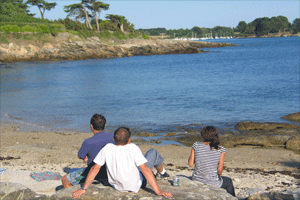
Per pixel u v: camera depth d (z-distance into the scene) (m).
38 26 73.75
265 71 40.34
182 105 20.02
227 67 49.56
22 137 12.67
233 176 7.73
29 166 8.02
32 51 69.12
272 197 3.89
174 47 97.06
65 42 75.44
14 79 36.62
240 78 34.12
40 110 18.92
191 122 15.49
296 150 11.00
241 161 9.76
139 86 30.11
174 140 12.60
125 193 3.61
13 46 66.31
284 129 12.95
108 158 3.56
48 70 48.94
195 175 4.55
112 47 83.00
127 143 3.67
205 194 3.79
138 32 106.19
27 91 26.95
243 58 69.00
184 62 63.72
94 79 36.88
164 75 40.78
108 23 100.12
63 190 3.76
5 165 8.08
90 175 3.61
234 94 23.72
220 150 4.46
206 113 17.48
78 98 23.28
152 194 3.60
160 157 4.66
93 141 4.53
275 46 121.88
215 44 131.75
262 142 11.71
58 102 21.59
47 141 12.08
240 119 15.88
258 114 16.89
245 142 11.91
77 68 52.72
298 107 18.30
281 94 22.77
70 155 9.84
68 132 13.84
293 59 59.03
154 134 13.35
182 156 10.33
